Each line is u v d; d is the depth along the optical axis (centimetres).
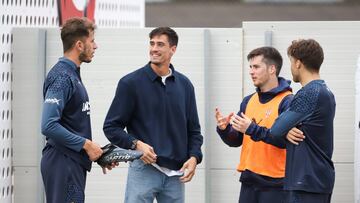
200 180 1725
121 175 1734
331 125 1361
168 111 1470
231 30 1711
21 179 1736
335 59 1698
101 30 1727
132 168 1481
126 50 1730
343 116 1703
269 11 4384
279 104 1448
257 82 1459
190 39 1717
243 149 1477
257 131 1389
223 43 1714
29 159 1731
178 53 1720
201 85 1720
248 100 1496
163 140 1466
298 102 1343
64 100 1361
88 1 2042
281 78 1489
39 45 1720
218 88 1719
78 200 1380
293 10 4366
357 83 1620
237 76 1714
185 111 1498
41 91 1725
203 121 1722
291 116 1342
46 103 1355
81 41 1395
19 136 1731
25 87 1727
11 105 1730
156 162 1460
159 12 4409
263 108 1460
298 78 1384
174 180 1488
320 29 1698
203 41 1712
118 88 1466
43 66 1723
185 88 1502
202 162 1720
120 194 1738
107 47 1730
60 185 1370
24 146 1731
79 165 1380
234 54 1712
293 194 1345
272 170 1436
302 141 1345
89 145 1361
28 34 1722
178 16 4347
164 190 1487
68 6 1920
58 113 1352
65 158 1373
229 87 1717
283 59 1706
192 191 1725
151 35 1469
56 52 1738
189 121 1512
